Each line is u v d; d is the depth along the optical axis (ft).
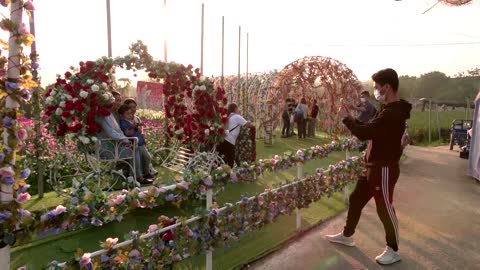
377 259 11.90
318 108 53.88
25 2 5.74
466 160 34.83
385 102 11.82
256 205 11.75
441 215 17.20
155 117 40.63
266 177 24.02
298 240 13.71
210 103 20.07
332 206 18.07
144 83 49.65
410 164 32.22
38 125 17.99
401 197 20.51
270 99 45.32
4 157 5.65
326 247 13.12
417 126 64.34
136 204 8.36
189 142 21.08
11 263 11.45
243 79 55.83
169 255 8.83
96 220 7.56
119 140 16.33
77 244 12.92
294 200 13.70
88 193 7.61
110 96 16.16
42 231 6.54
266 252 12.41
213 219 9.96
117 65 17.08
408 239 14.08
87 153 16.10
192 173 10.14
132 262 7.86
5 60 5.70
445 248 13.24
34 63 6.41
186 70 19.61
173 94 21.18
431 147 48.70
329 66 48.57
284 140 47.14
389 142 11.44
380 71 11.61
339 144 16.83
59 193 17.57
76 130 15.48
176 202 9.57
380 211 11.76
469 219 16.61
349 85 48.73
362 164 18.34
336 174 16.48
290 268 11.43
